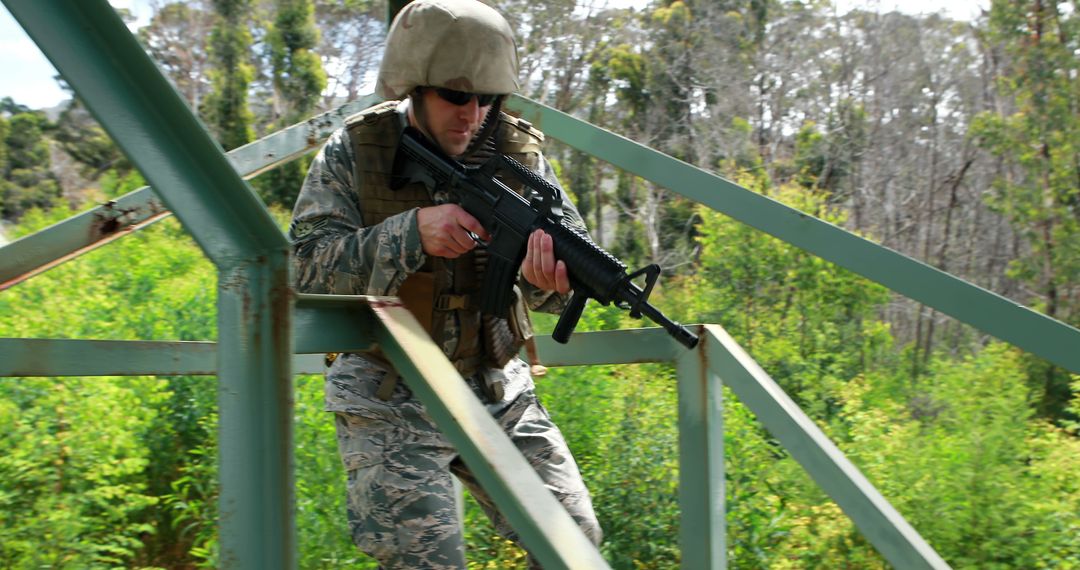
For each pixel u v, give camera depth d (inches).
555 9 971.3
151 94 44.1
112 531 188.5
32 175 796.0
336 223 73.3
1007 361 325.1
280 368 48.2
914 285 76.6
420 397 55.1
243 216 47.3
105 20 42.2
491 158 72.6
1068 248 585.3
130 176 823.1
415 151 73.4
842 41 879.7
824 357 349.7
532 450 77.3
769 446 225.6
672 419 193.2
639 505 172.9
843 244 79.4
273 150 99.7
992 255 781.9
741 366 82.4
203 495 188.5
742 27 916.6
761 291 388.2
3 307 246.2
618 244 821.9
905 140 840.9
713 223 403.5
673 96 929.5
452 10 71.2
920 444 236.7
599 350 90.0
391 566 67.9
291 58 1030.4
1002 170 766.5
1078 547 197.9
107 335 239.1
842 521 189.5
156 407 210.8
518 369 81.4
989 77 804.6
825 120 863.1
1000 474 219.9
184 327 255.4
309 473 161.6
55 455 178.1
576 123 92.0
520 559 161.5
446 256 70.1
